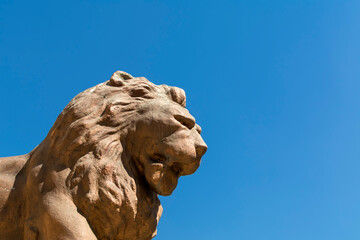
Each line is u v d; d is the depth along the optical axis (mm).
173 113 2818
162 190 2836
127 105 2881
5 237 2732
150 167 2777
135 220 2750
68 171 2682
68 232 2510
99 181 2650
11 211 2754
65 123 2805
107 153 2727
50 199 2613
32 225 2631
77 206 2609
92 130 2750
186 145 2766
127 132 2828
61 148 2744
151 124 2805
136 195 2746
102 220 2637
